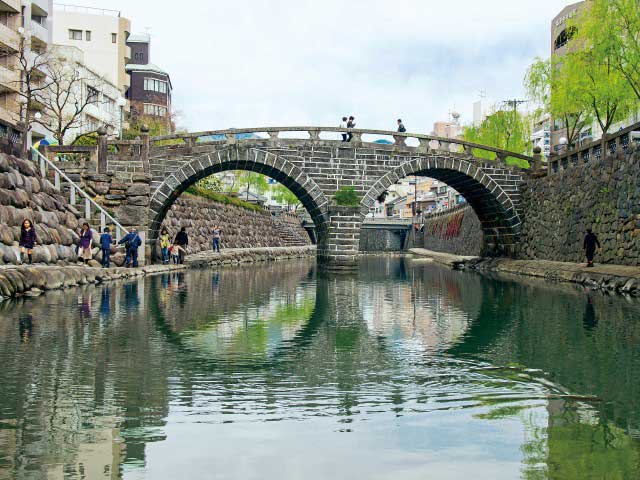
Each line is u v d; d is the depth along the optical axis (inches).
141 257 1395.2
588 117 1705.2
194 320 643.5
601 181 1279.5
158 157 1496.1
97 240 1262.3
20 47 1763.0
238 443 268.5
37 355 443.2
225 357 454.3
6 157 1010.7
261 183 4077.3
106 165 1433.3
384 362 442.6
